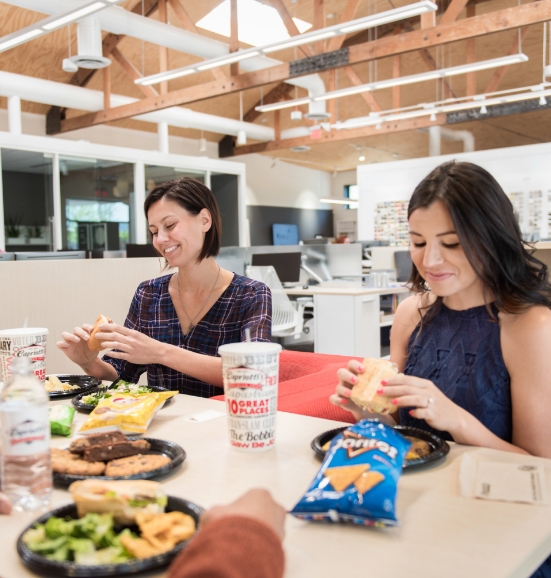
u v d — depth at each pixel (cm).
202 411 125
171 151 1443
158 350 149
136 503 68
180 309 180
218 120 1235
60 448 100
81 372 252
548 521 71
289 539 68
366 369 100
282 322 525
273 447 98
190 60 1111
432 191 108
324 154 1775
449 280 109
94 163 912
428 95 1387
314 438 102
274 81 825
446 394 118
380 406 96
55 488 84
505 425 114
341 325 553
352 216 1977
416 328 130
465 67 719
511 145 1531
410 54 1252
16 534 70
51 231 854
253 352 94
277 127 1413
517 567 61
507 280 111
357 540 67
